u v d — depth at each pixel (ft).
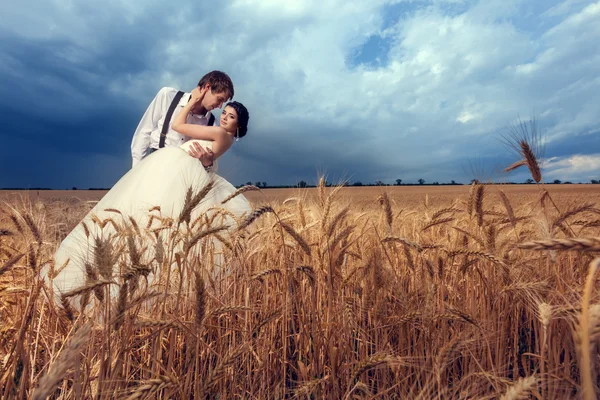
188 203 6.34
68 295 4.38
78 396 4.32
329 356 6.35
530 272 8.02
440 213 9.55
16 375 5.99
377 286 6.90
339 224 8.11
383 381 6.32
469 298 8.04
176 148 12.02
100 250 4.69
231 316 7.54
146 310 6.70
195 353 4.69
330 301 6.56
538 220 7.94
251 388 6.45
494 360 6.94
